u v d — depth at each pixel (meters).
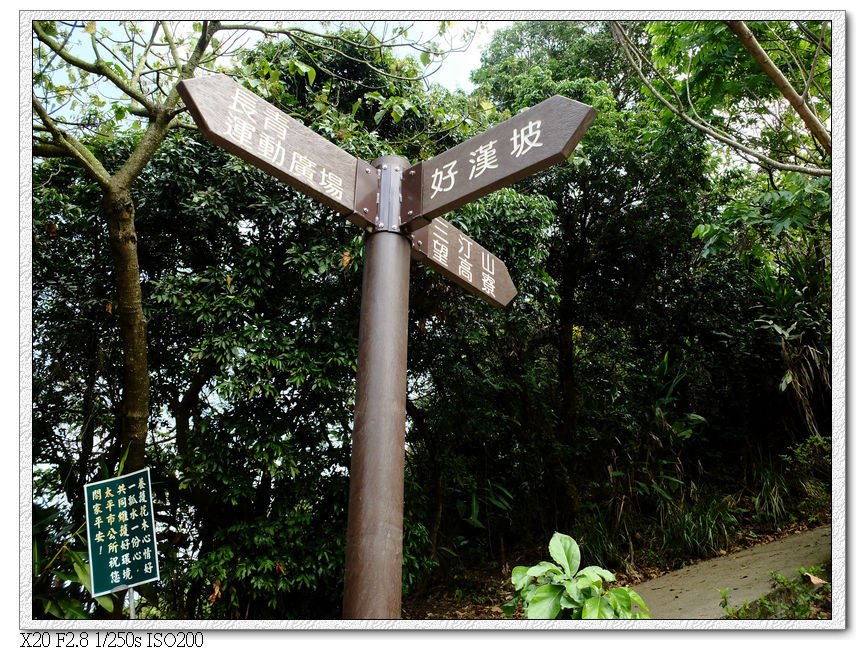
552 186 6.77
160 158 4.36
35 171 4.54
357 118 5.46
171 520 4.46
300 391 4.66
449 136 5.29
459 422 6.12
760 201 4.32
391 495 2.04
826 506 5.43
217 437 4.34
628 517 5.86
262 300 4.68
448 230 2.71
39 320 4.46
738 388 6.84
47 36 3.01
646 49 6.96
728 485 6.35
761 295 6.53
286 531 4.29
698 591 4.39
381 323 2.23
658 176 6.75
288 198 4.69
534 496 6.43
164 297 4.20
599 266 7.51
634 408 6.67
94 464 4.41
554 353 7.47
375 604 1.89
